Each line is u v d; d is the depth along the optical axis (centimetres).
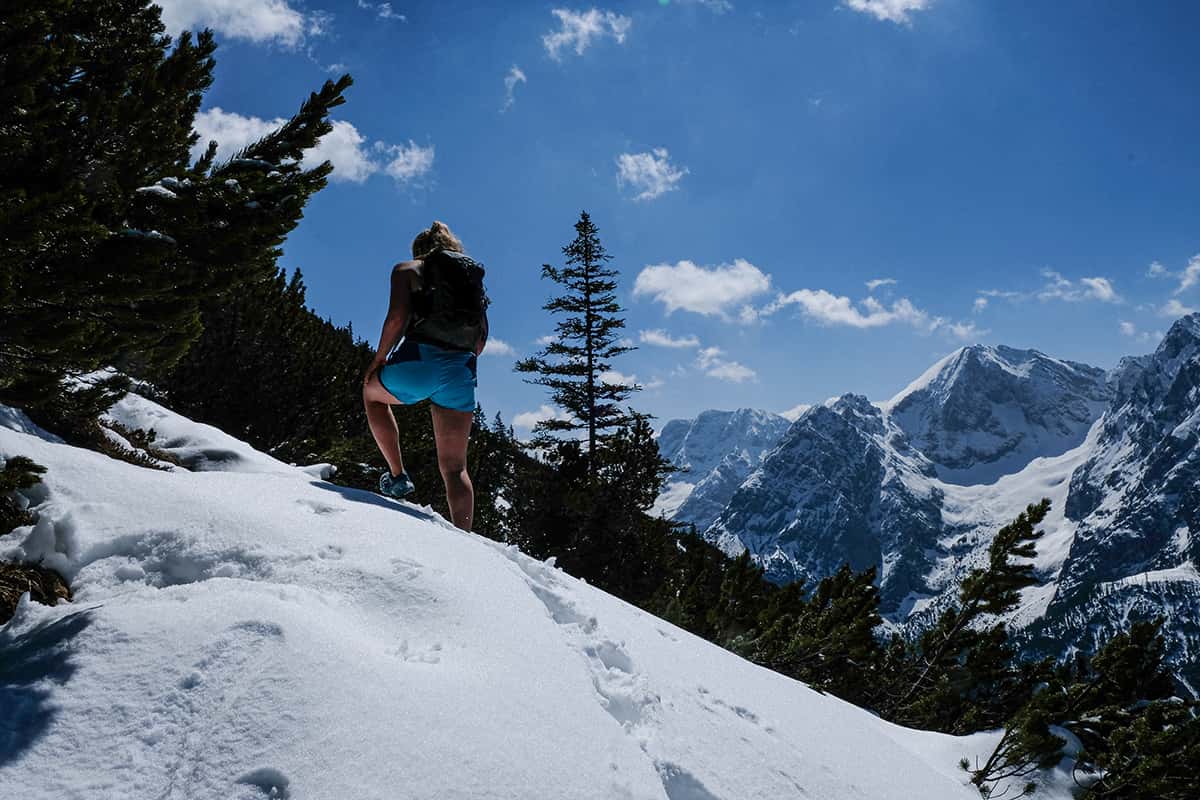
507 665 279
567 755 235
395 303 451
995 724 1015
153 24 483
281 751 212
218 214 396
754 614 1243
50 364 382
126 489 393
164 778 207
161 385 1015
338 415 1272
